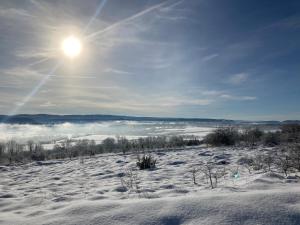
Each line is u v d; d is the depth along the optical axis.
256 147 17.72
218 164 9.88
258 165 7.75
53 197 5.07
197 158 12.79
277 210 2.42
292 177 4.83
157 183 6.51
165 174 8.34
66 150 27.56
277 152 11.73
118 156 18.62
